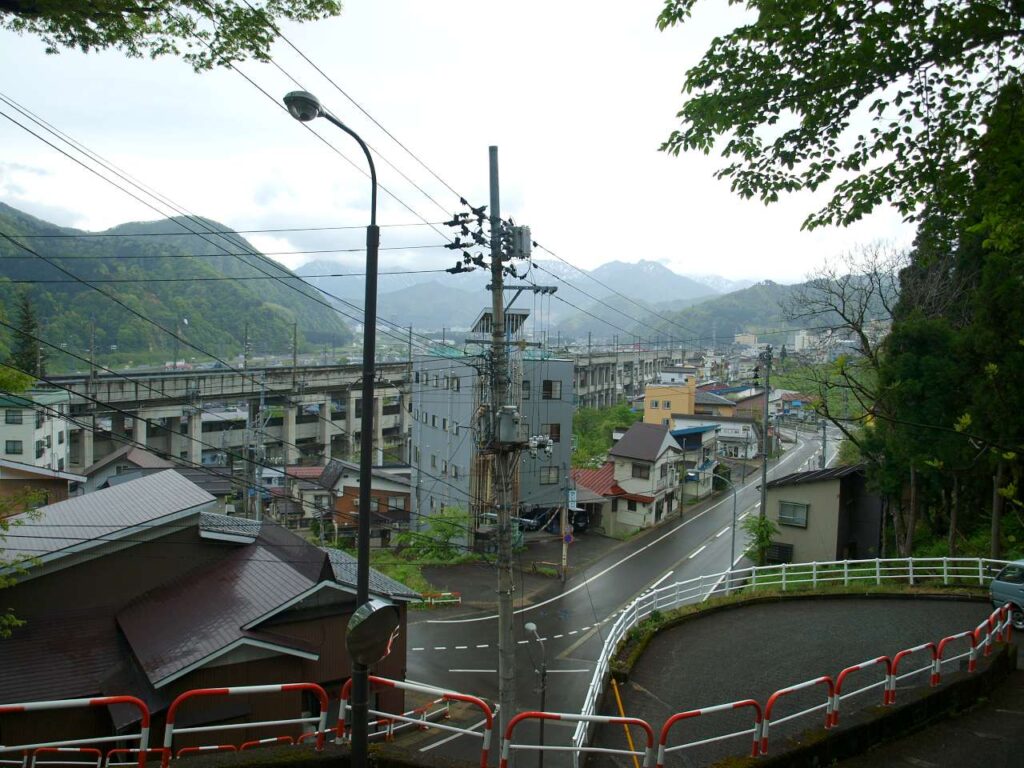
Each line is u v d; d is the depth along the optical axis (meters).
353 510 38.38
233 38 6.79
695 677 12.26
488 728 6.82
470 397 33.97
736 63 7.25
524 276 12.62
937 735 8.32
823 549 27.06
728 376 105.25
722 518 43.50
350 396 60.62
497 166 11.79
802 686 7.61
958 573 20.31
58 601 14.38
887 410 20.59
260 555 16.44
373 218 6.96
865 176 7.59
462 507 35.00
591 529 41.59
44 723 12.04
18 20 6.38
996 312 16.92
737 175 8.03
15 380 10.13
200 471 40.59
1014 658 11.04
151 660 12.60
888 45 6.54
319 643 14.47
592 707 10.16
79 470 46.09
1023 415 16.41
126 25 6.45
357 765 6.03
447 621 26.19
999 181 6.82
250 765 6.59
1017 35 6.32
